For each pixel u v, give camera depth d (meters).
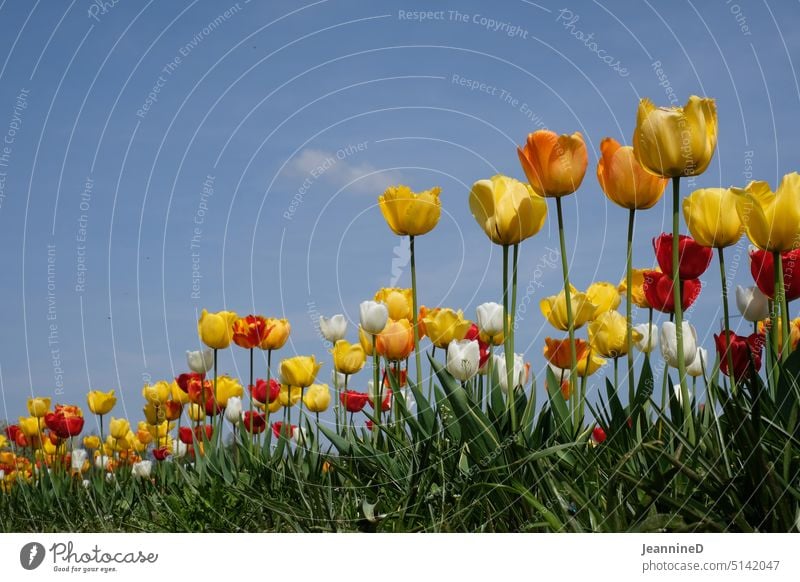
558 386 3.51
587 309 3.79
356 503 3.67
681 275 3.68
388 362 4.57
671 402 3.31
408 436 4.22
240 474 5.07
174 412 6.79
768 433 2.75
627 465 2.93
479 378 4.15
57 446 7.35
